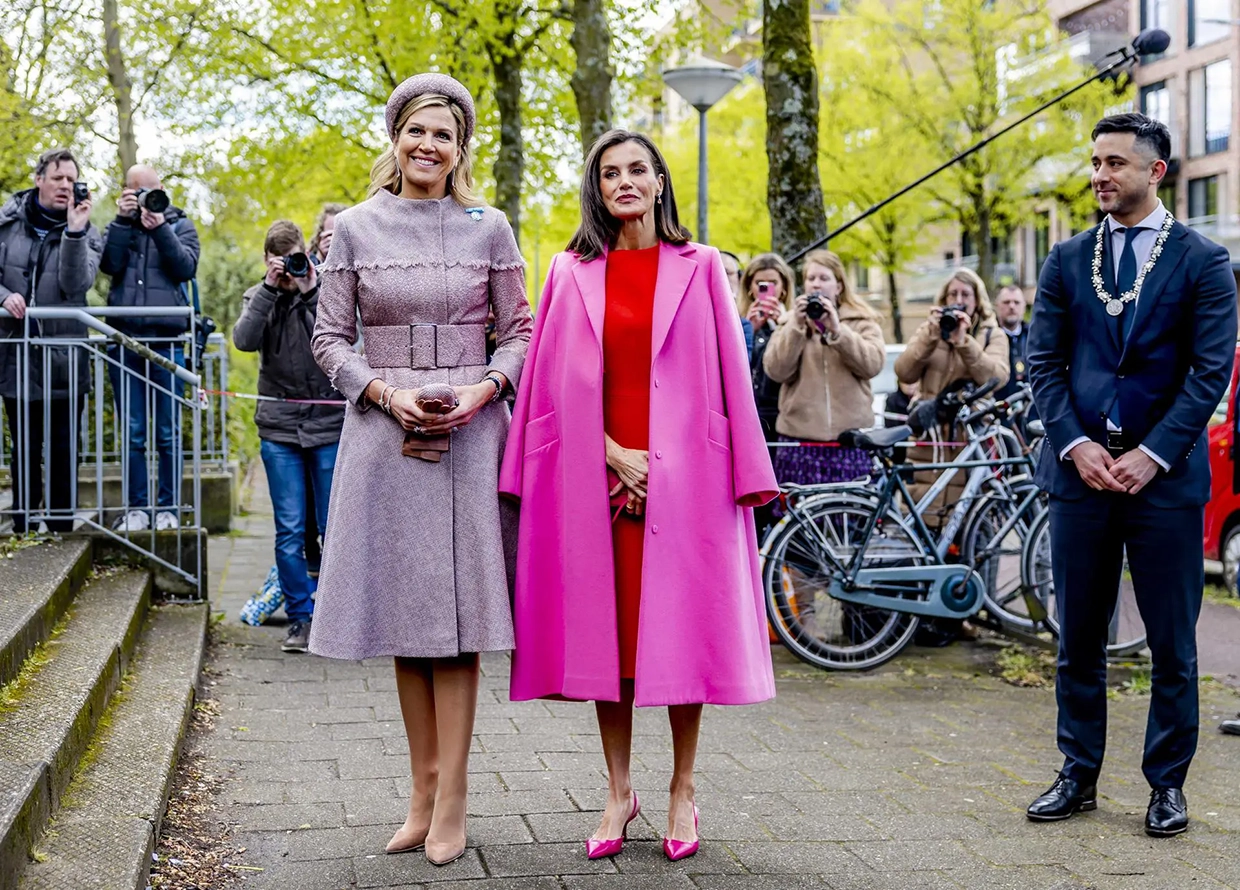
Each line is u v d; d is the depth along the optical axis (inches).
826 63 1100.5
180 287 300.7
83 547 238.5
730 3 746.2
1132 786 177.8
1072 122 1055.6
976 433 276.1
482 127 764.6
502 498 150.3
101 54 585.0
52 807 129.9
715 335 148.7
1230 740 202.4
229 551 370.6
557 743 191.2
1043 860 147.7
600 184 149.6
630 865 142.9
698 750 192.2
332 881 136.0
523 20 670.5
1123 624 259.9
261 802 161.2
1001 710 221.6
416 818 147.5
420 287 147.5
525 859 143.9
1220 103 1455.5
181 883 132.9
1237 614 319.6
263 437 250.4
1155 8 1518.2
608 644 143.5
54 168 258.8
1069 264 166.6
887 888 137.9
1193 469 160.7
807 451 263.0
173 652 218.5
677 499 144.3
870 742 199.0
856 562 250.7
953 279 287.1
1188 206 1510.8
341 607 144.1
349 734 192.7
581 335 147.6
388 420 146.9
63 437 257.6
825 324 256.4
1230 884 140.7
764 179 1124.5
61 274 255.3
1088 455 160.2
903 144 1088.8
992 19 1052.5
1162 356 160.7
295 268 242.1
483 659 251.6
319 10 698.2
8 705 149.3
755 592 151.8
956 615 253.9
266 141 754.2
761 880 139.2
